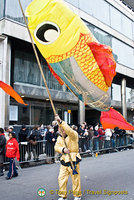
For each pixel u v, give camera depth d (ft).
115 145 42.45
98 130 39.91
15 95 12.48
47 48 13.37
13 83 44.91
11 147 21.62
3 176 22.72
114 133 43.52
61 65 13.74
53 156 30.89
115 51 70.44
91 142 36.86
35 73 50.37
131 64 78.43
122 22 75.51
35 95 49.37
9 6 42.63
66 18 13.08
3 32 40.86
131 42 79.05
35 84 50.01
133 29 81.46
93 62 13.98
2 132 23.66
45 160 31.55
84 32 13.62
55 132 31.63
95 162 29.99
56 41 13.16
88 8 60.70
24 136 28.55
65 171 13.93
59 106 58.08
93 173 22.94
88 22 60.23
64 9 13.03
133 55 80.33
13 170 21.86
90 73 14.16
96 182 19.20
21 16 44.70
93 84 14.58
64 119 59.72
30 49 48.39
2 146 23.16
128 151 42.93
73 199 14.69
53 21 12.93
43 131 46.16
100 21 64.64
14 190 17.48
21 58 47.42
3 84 12.28
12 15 42.98
